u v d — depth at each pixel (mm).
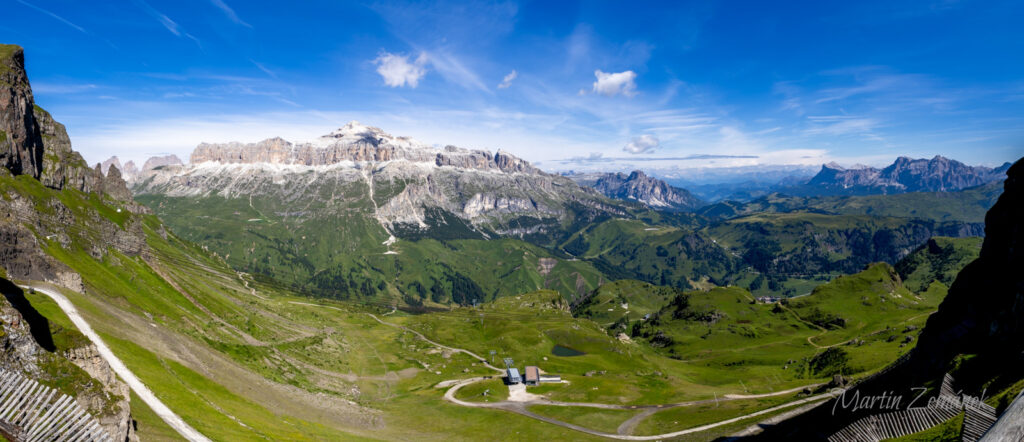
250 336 187875
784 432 100062
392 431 129500
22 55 195875
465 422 142750
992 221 103000
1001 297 82562
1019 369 53719
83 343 65375
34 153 187375
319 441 93375
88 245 164000
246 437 73312
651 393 172125
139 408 66500
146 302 149125
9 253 106875
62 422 40125
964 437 42094
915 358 97688
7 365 49031
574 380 194250
